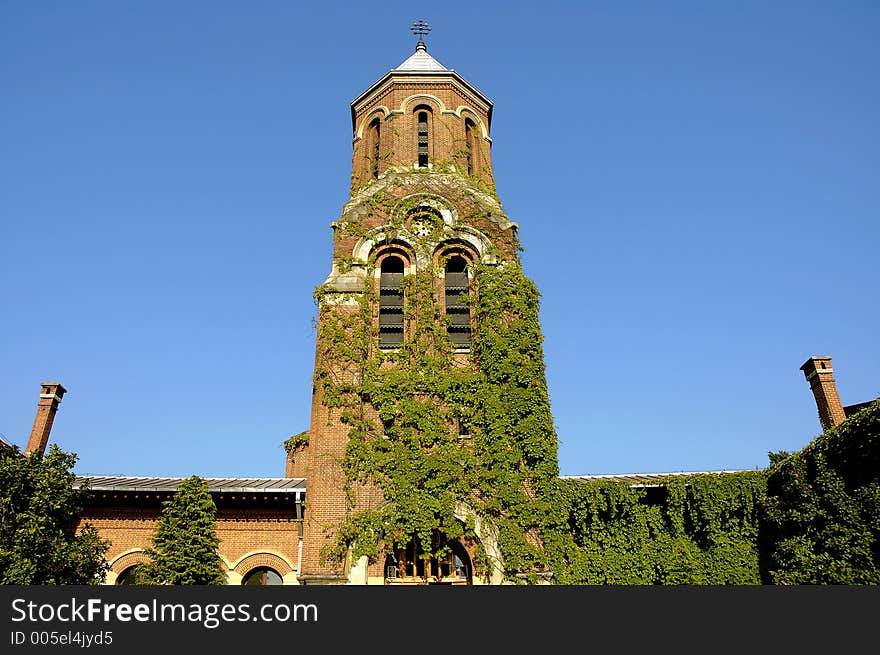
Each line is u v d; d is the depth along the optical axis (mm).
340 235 24469
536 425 20766
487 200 26016
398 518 19516
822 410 29891
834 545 18172
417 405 20891
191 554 18719
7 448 19609
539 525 19750
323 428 20906
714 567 20562
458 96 29547
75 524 22172
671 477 21766
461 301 23422
